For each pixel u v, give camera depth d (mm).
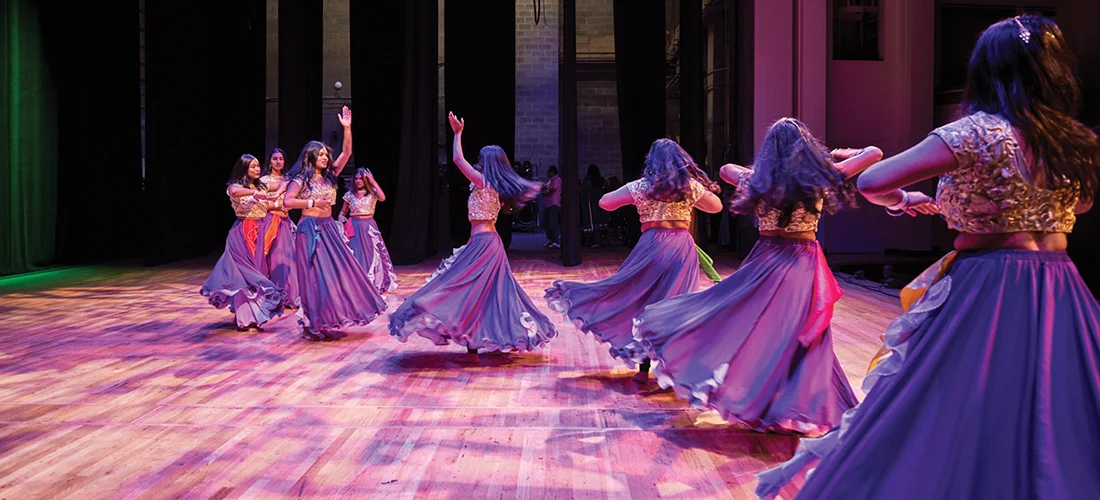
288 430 3270
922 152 1542
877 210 12023
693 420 3400
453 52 12562
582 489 2590
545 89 19141
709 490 2572
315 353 4953
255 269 5758
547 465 2828
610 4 19062
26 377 4250
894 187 1557
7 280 9289
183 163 11891
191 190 12234
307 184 5230
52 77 10484
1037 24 1539
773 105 11523
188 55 11930
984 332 1488
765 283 2969
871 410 1563
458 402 3738
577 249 10648
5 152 9688
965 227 1586
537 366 4582
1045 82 1510
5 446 3049
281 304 5781
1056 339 1456
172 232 11406
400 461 2879
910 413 1504
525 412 3551
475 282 4480
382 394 3891
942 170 1539
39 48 10219
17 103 9836
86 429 3279
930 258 11164
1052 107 1514
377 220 12320
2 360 4703
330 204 5367
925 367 1520
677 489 2584
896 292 7746
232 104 13672
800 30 11352
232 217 14094
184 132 11898
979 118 1534
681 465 2818
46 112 10406
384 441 3119
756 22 11477
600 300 3957
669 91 19797
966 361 1485
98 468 2799
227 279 5637
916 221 12086
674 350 2967
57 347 5117
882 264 10453
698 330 2982
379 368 4512
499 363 4668
